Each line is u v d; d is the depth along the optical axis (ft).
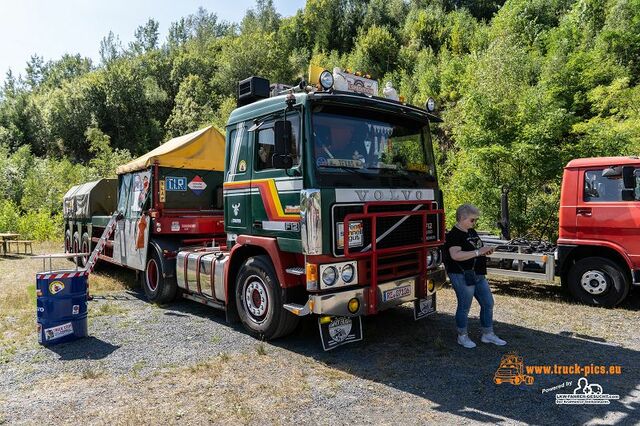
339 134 16.47
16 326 20.66
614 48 77.25
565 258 24.43
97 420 11.78
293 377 14.47
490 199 37.04
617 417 11.62
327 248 15.30
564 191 24.48
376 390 13.43
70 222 42.01
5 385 14.23
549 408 12.16
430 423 11.39
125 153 106.22
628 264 22.30
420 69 125.18
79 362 16.12
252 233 18.48
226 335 19.01
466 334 17.11
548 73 61.36
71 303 18.43
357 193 16.16
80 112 163.43
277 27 280.92
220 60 207.41
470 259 16.70
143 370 15.26
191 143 26.99
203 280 21.43
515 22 114.73
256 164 18.38
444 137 69.15
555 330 19.25
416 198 18.34
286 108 16.46
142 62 215.72
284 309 17.08
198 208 27.53
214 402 12.73
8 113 167.94
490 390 13.34
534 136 34.71
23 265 41.98
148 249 25.77
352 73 18.26
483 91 41.60
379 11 231.91
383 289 16.66
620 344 17.39
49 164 115.14
